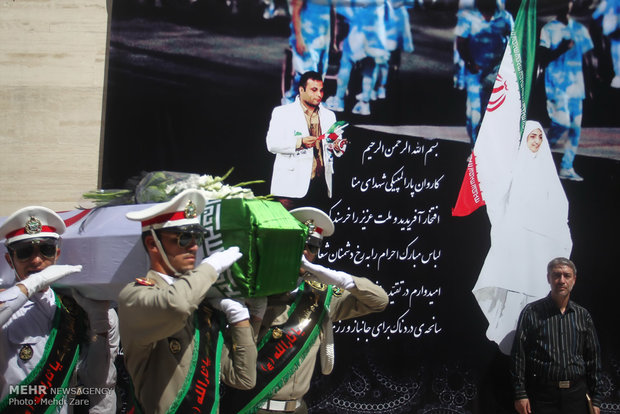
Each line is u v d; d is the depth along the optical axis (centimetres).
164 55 447
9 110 450
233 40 450
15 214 264
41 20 455
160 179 296
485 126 452
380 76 453
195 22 449
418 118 453
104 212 284
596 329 442
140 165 441
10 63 452
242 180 445
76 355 279
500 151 452
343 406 433
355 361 438
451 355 439
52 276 252
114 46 445
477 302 443
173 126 445
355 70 453
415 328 441
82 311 284
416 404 435
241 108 448
